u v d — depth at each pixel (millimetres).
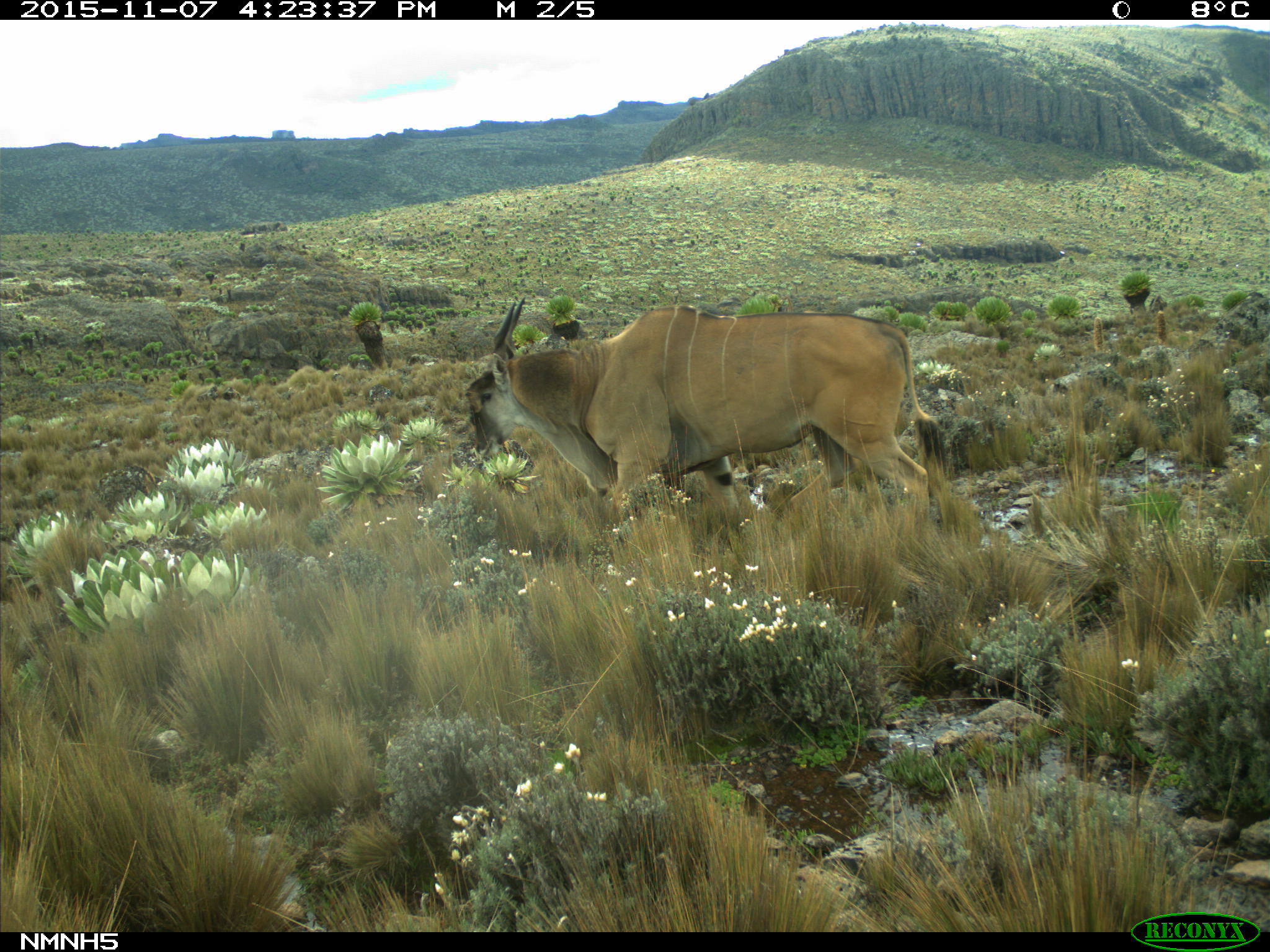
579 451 7418
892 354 5887
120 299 79000
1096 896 1999
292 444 16984
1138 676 3158
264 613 4453
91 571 5262
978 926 2018
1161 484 6582
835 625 3688
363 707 3809
